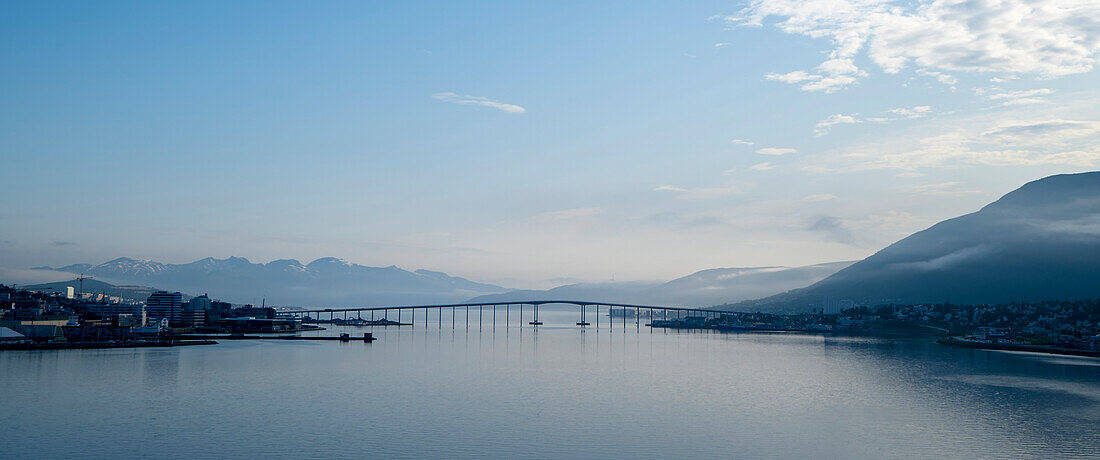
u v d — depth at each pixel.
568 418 167.25
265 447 137.38
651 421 164.62
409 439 144.62
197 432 149.38
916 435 151.88
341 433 149.38
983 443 145.00
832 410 180.75
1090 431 156.50
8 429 151.12
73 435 146.00
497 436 147.88
